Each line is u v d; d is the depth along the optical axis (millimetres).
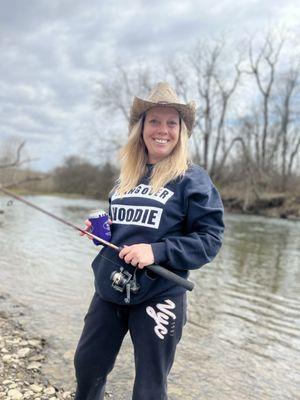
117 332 2326
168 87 2354
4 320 4875
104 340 2312
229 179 33031
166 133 2312
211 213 2148
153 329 2133
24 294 6055
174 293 2166
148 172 2369
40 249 10422
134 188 2350
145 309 2158
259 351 4500
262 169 32906
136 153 2438
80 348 2361
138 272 2160
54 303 5672
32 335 4453
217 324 5352
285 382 3795
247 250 11867
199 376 3789
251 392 3559
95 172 43469
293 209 25109
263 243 13336
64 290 6406
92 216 2357
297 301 6695
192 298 6594
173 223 2172
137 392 2115
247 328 5266
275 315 5906
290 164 34531
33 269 7922
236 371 3951
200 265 2119
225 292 7105
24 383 3404
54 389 3340
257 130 36312
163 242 2105
